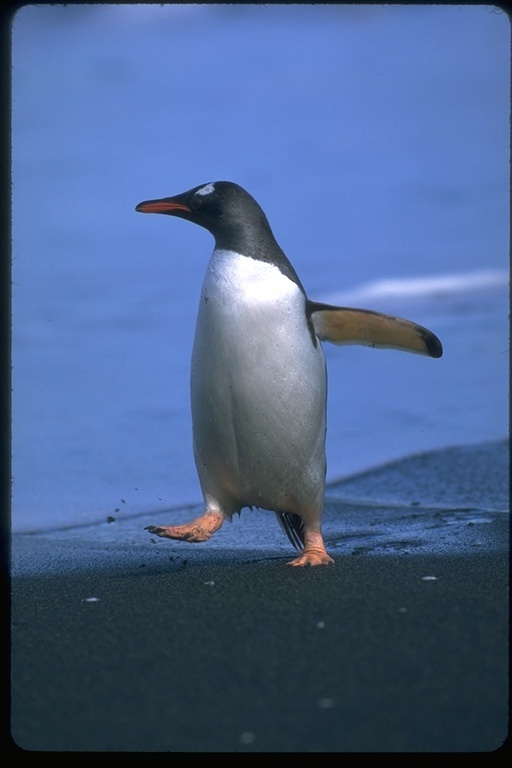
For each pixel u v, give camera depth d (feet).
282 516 48.91
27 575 46.62
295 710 27.73
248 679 29.96
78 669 31.68
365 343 46.21
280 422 43.80
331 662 30.83
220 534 57.31
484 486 64.23
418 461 70.69
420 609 35.65
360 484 66.54
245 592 39.55
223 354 43.34
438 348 45.06
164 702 28.78
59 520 61.21
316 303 45.34
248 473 45.06
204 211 44.34
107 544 55.26
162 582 42.52
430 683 28.84
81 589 42.27
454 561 43.70
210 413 44.29
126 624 36.19
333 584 39.96
